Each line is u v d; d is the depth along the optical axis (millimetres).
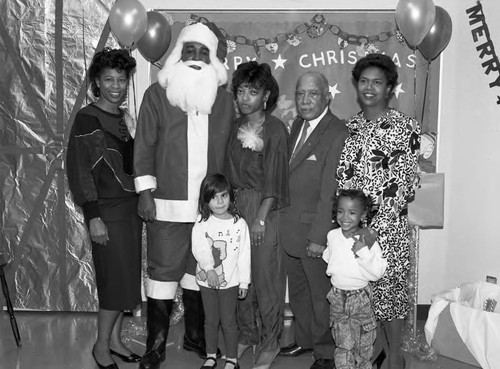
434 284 3842
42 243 3914
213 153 2887
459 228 3744
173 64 2889
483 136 3594
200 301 3184
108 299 2898
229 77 3752
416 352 3279
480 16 3529
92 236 2826
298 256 2910
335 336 2760
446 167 3762
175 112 2848
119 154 2879
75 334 3586
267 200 2789
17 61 3781
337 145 2785
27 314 3934
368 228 2703
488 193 3607
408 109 3730
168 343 3449
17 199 3887
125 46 3420
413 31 3203
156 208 2904
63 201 3877
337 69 3730
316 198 2861
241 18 3723
